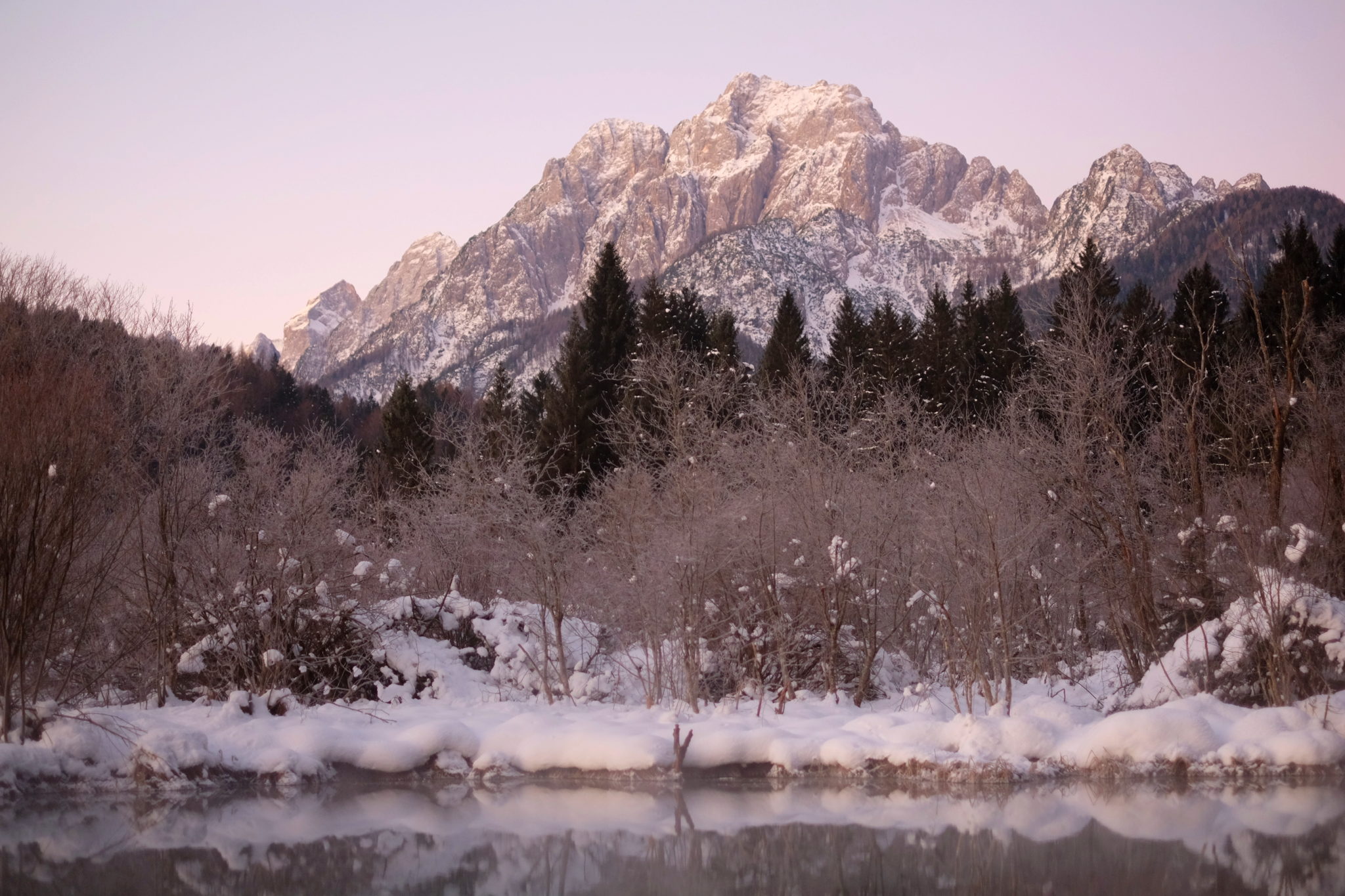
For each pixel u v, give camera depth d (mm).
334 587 22891
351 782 17734
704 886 12328
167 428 21562
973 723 17516
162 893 12328
